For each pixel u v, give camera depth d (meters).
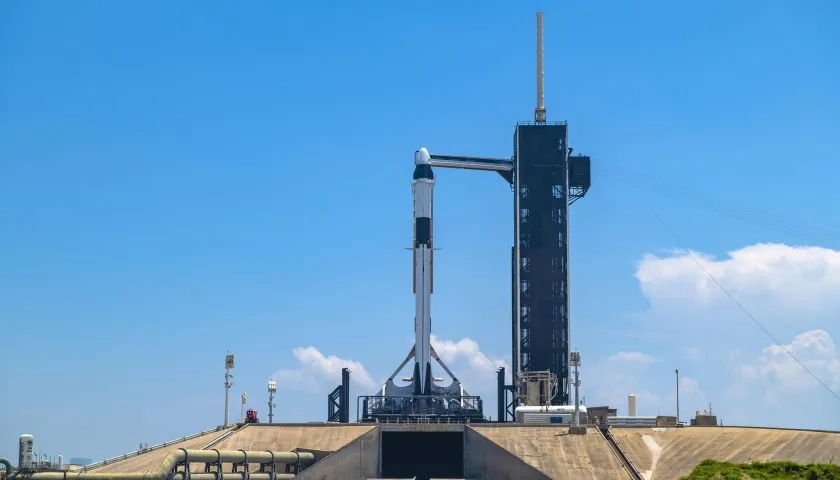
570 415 182.12
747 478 136.62
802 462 146.50
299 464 158.38
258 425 173.50
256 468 160.88
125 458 159.00
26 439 124.44
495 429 170.75
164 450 162.00
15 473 122.88
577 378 173.12
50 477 124.75
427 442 185.38
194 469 153.38
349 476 161.25
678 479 145.62
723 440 159.00
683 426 173.50
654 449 161.38
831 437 151.38
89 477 127.00
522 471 157.00
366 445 165.00
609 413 184.38
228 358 178.62
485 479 162.00
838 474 135.12
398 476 184.75
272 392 182.50
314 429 171.50
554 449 162.38
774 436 156.50
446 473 186.62
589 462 157.62
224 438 167.12
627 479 151.75
